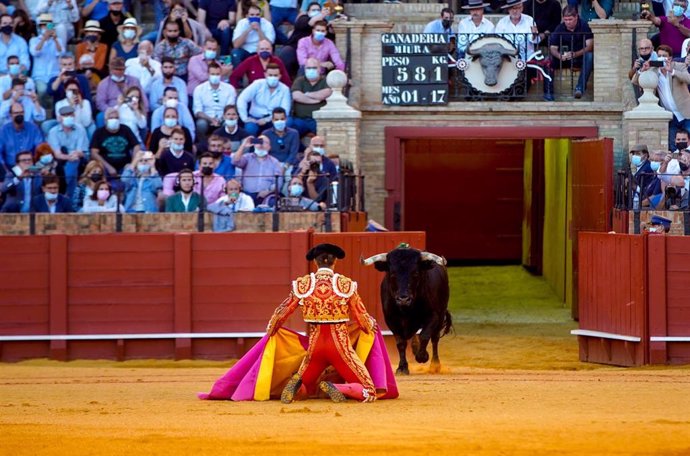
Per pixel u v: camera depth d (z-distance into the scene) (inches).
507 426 812.0
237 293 1697.8
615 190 1866.4
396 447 714.2
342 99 1924.2
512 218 2721.5
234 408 967.6
